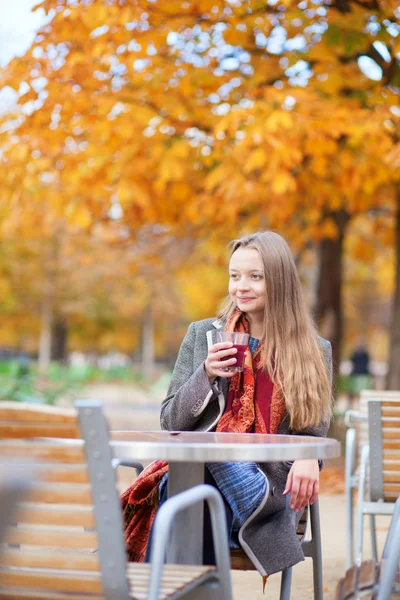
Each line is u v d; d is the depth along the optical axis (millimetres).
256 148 8594
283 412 3418
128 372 37188
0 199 10031
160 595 2316
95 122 9344
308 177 10109
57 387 17422
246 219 12234
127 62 9352
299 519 3498
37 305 39938
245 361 3398
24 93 9258
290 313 3514
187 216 10273
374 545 5070
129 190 9414
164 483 3289
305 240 14266
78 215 10320
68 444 2258
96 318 45656
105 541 2244
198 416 3395
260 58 9883
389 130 8469
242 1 9094
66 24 9023
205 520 3164
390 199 12773
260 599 4613
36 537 2281
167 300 44344
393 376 12117
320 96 9273
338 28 8398
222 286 28203
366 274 28688
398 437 4109
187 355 3674
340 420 13367
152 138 9586
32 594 2293
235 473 3191
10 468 2252
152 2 9031
